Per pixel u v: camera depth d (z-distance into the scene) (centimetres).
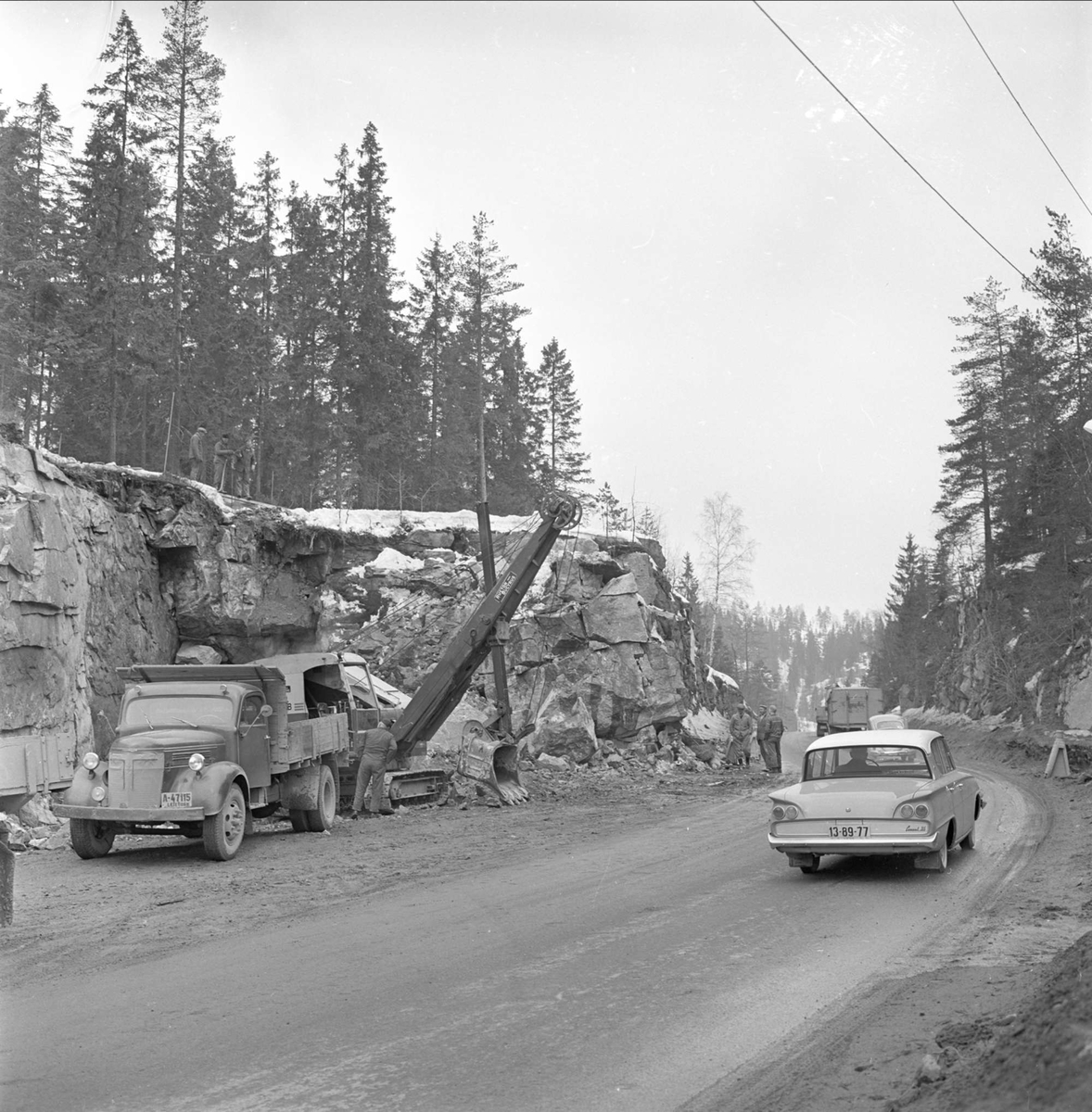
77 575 2138
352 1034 604
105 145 3766
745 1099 491
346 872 1266
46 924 975
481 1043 583
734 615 10444
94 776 1415
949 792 1205
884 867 1209
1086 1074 372
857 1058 542
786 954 794
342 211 5041
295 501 5044
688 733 3438
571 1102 493
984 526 5831
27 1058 575
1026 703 5038
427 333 5719
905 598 10175
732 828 1667
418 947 834
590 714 3122
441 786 2238
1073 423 4531
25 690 1908
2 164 3916
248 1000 686
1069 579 4788
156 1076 540
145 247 3969
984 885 1064
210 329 4441
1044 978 611
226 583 2944
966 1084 438
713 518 7425
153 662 2705
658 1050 569
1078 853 1229
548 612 3319
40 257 3788
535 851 1438
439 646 3222
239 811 1441
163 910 1034
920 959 764
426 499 5472
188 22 3762
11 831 1559
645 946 823
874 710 4991
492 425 6022
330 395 5009
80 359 3806
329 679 2062
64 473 2441
